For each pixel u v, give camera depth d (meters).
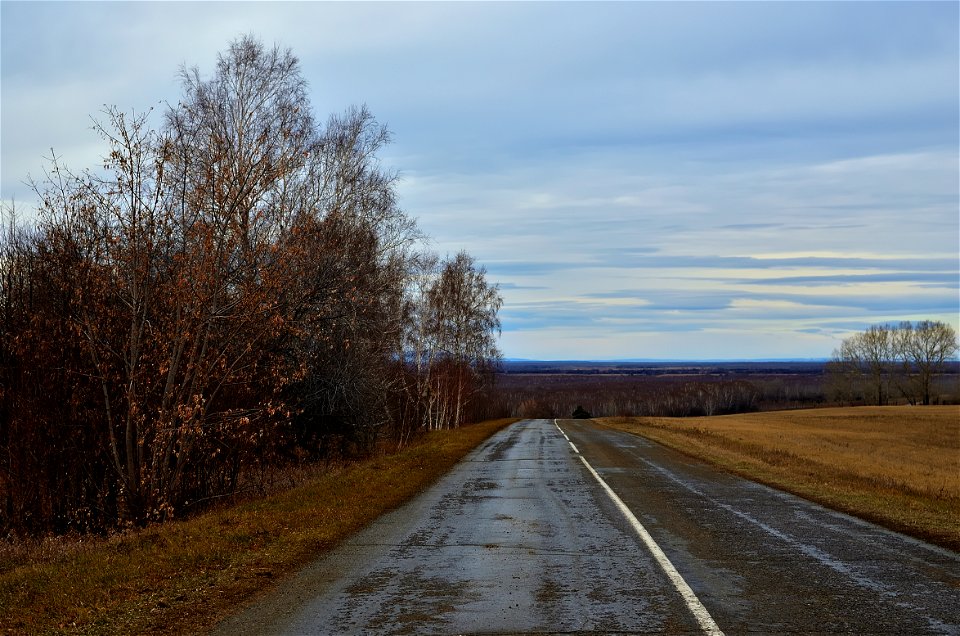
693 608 6.63
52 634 6.16
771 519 11.63
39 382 14.02
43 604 7.05
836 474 19.61
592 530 10.73
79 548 10.84
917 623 6.17
